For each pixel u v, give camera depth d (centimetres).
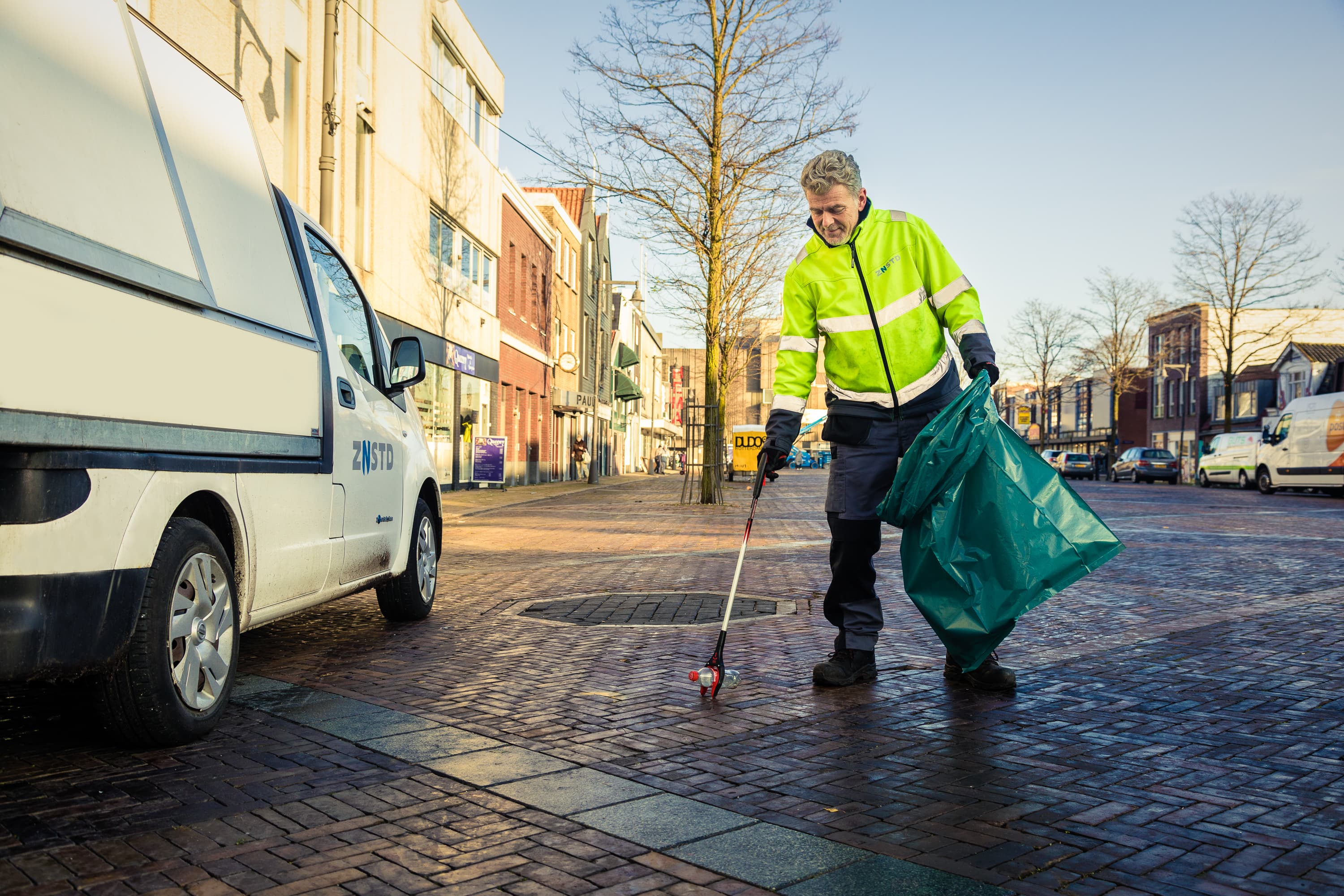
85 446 282
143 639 315
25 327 260
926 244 423
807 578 820
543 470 3462
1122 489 3278
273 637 555
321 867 238
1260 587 757
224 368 365
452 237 2286
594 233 4516
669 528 1398
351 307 545
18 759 323
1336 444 2502
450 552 1047
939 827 265
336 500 475
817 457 8012
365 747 339
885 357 423
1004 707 396
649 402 7588
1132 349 5412
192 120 371
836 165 407
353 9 1677
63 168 280
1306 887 227
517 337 2969
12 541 270
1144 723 372
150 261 318
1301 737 353
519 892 225
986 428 387
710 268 2027
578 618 620
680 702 404
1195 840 255
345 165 1644
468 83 2409
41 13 280
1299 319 5547
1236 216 3881
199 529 345
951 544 392
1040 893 224
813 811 278
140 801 283
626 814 275
